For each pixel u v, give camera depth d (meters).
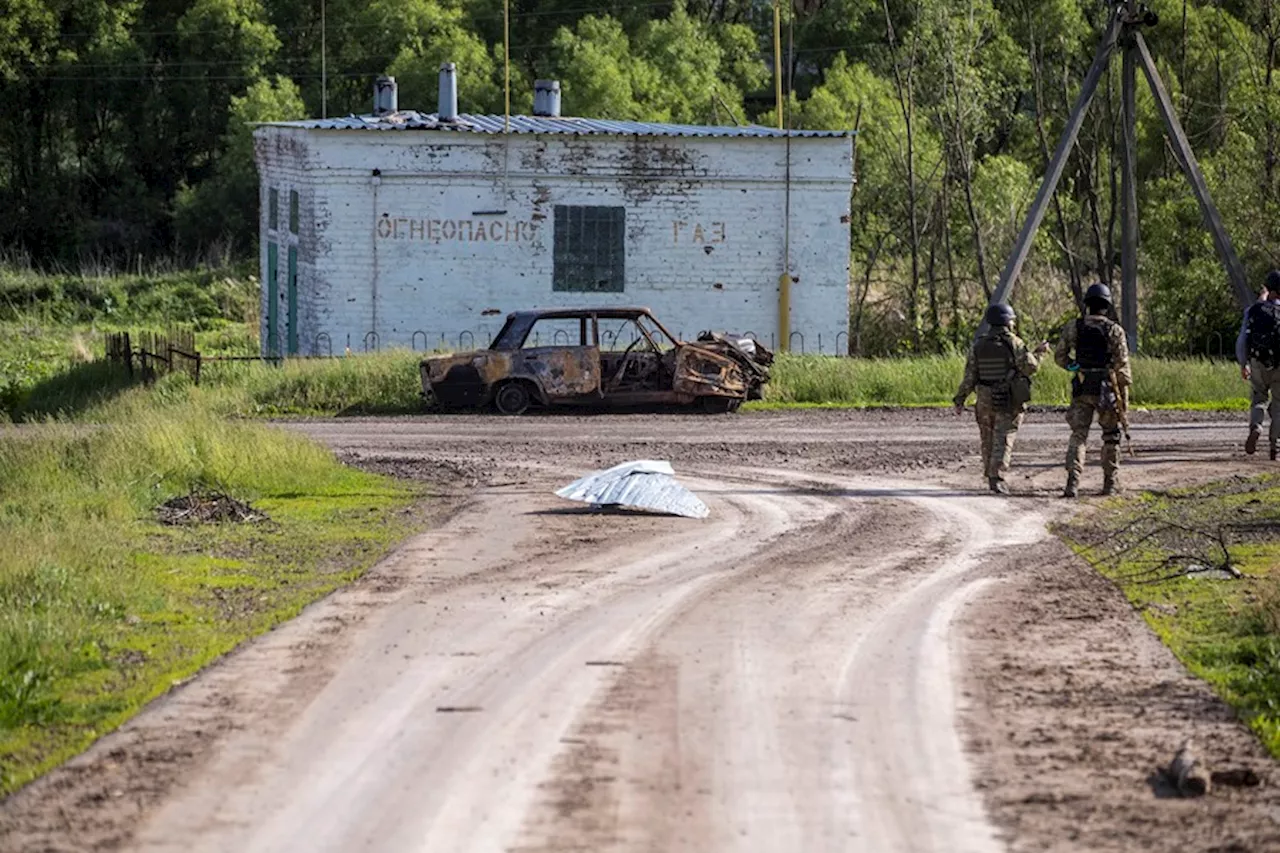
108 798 25.91
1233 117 148.38
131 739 28.97
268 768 27.28
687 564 45.31
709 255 120.69
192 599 41.19
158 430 64.44
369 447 74.56
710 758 27.61
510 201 118.38
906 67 166.38
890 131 163.75
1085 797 25.84
